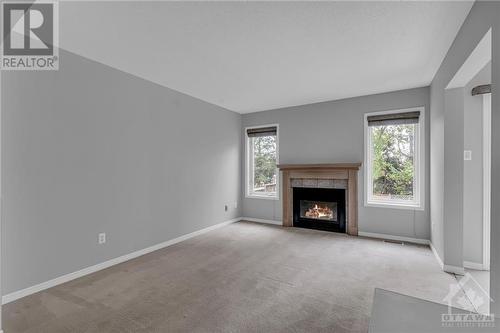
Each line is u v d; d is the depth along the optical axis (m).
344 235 4.35
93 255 2.89
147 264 3.11
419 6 1.96
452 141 2.82
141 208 3.45
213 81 3.62
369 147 4.32
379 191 4.27
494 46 1.57
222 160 5.05
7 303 2.22
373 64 3.04
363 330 1.84
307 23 2.18
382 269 2.91
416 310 0.93
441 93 2.99
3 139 2.23
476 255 2.95
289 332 1.83
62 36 2.38
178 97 4.07
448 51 2.68
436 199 3.30
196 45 2.56
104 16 2.05
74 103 2.73
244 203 5.58
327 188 4.64
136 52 2.71
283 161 5.11
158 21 2.13
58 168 2.59
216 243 3.94
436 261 3.15
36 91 2.43
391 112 4.08
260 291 2.42
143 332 1.84
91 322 1.96
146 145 3.53
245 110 5.36
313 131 4.78
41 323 1.95
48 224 2.51
